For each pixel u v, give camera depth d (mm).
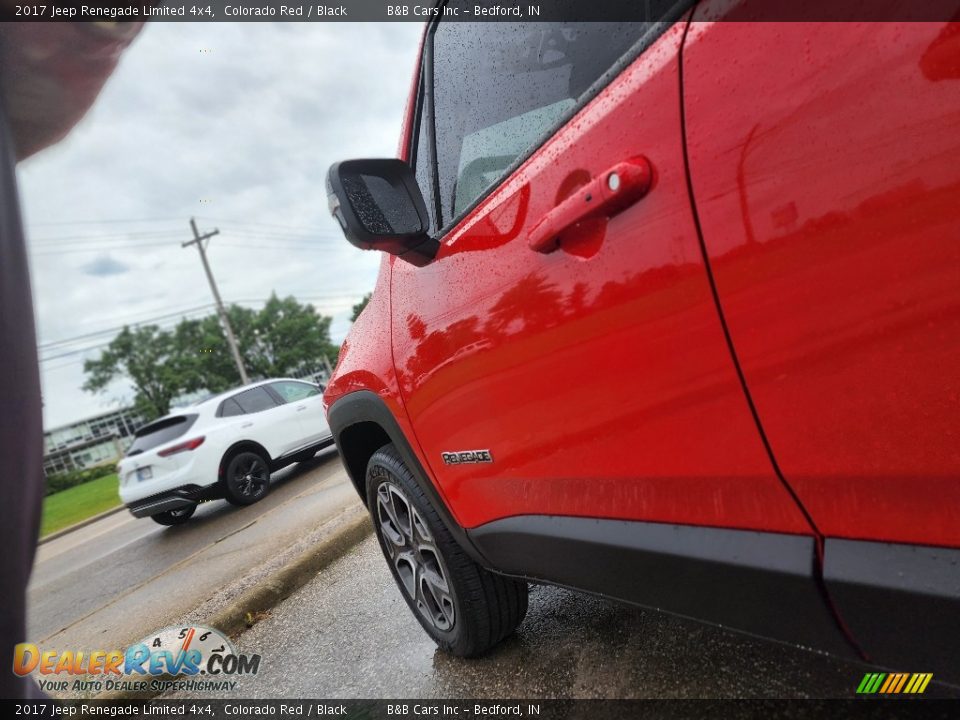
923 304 637
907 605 719
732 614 986
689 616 1085
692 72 833
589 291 1025
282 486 7117
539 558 1403
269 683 2225
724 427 876
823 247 704
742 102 765
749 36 762
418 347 1562
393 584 2766
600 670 1684
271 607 2939
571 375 1110
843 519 778
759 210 756
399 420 1732
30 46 560
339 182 1327
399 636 2271
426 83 1723
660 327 917
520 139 1302
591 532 1184
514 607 1860
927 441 668
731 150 779
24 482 493
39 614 4715
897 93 624
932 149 606
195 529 6270
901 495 713
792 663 1461
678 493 992
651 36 926
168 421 6566
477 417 1403
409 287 1624
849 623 807
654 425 979
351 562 3223
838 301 704
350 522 3637
